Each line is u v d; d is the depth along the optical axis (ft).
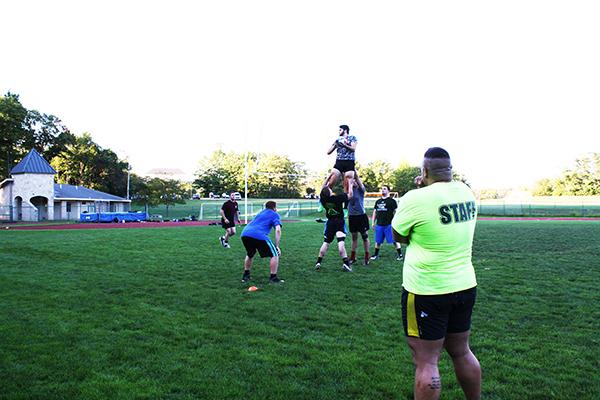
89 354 15.20
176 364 14.42
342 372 13.79
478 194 268.82
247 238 27.58
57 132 214.69
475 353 15.34
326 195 32.37
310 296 23.93
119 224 112.78
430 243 9.96
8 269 32.19
